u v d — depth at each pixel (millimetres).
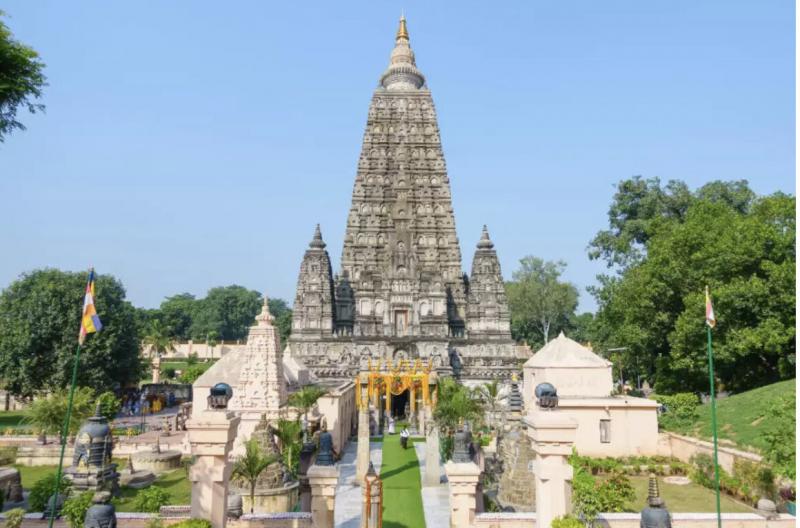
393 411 79688
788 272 51500
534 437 17984
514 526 23172
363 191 99125
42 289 76438
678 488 36750
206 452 17906
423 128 102438
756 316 54219
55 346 74750
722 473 35500
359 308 92000
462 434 24984
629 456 43938
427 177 100438
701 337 56969
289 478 33000
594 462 41188
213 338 185000
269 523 22609
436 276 92250
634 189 93875
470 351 92312
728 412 45406
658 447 44469
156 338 121500
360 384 40094
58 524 23781
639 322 67875
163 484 39281
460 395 39969
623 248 88875
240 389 41719
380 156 100812
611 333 100562
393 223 98312
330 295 94188
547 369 55219
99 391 76438
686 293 61469
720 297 54219
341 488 35938
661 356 66000
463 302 96375
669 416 49312
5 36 23938
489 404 58188
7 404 85250
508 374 89188
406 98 103438
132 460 43656
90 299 23000
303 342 90125
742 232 57250
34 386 74750
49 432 48531
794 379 48312
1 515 23203
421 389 47406
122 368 81500
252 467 29672
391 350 89000
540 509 17547
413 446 51969
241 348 52594
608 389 54531
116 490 35125
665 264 64062
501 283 96562
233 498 25156
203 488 17781
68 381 73562
